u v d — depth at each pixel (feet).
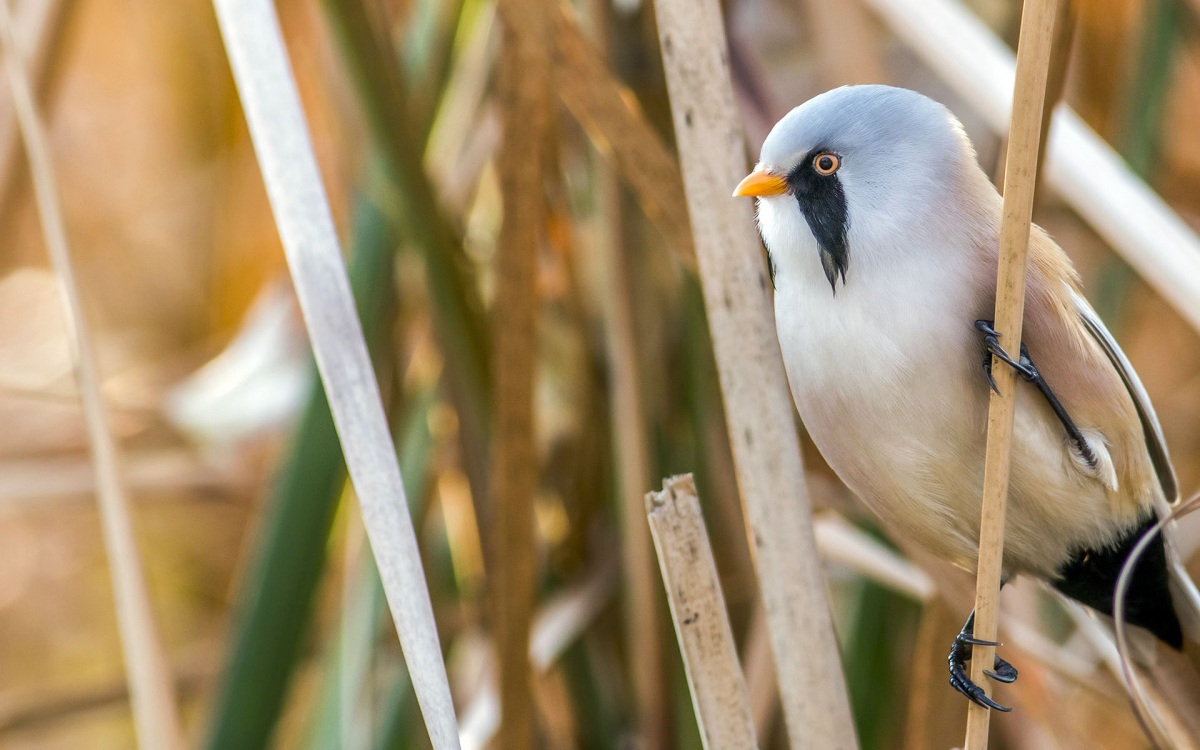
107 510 6.56
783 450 6.51
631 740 6.80
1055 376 6.47
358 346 6.42
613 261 6.71
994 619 6.43
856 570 6.82
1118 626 6.48
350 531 6.81
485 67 6.82
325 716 6.70
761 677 6.75
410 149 6.68
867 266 6.47
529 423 6.64
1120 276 6.84
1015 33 6.82
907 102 6.49
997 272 6.44
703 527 6.44
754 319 6.51
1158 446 6.56
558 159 6.75
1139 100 6.80
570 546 6.86
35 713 6.88
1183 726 6.58
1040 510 6.50
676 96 6.51
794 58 6.88
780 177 6.49
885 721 6.78
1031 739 6.72
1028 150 6.39
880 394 6.48
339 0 6.62
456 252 6.73
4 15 6.55
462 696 6.84
